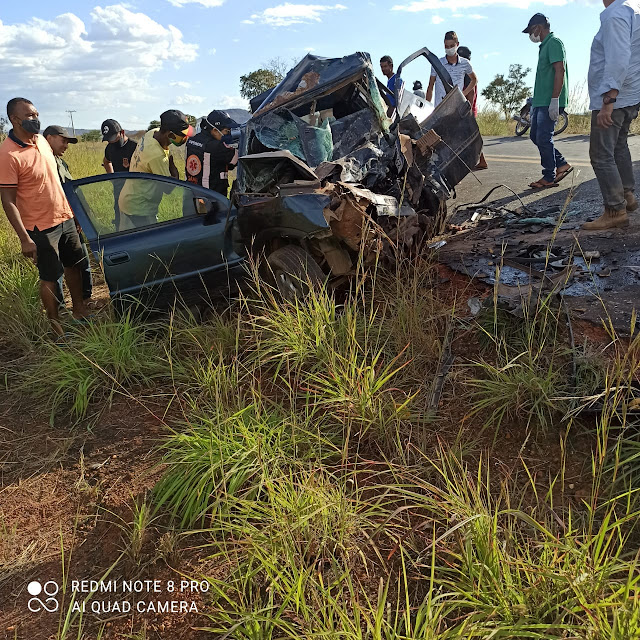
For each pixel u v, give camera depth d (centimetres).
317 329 350
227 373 365
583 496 243
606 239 447
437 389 319
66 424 367
